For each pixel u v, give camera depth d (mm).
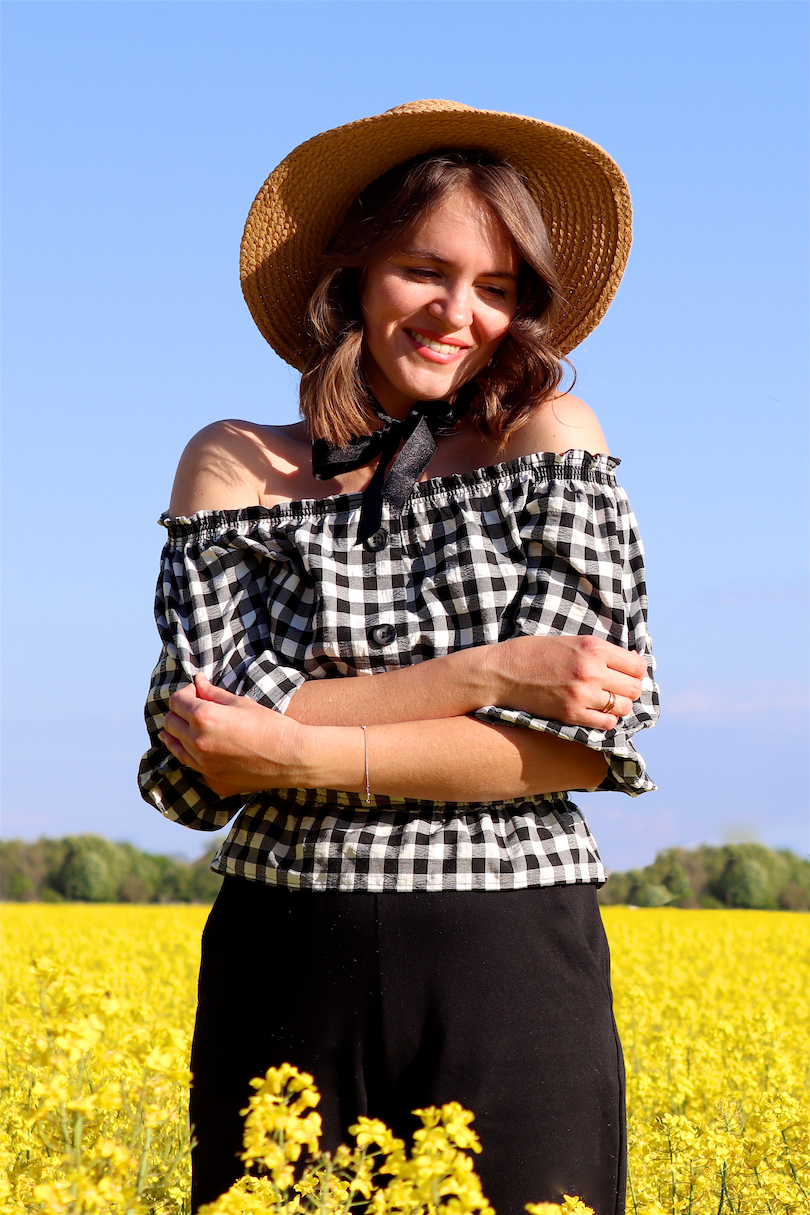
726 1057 5648
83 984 1644
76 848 47531
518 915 1962
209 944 2123
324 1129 1940
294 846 2033
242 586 2186
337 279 2324
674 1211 3309
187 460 2338
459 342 2201
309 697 2041
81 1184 1535
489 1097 1889
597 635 2086
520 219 2176
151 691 2188
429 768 1933
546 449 2217
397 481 2139
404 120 2316
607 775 2021
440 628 2068
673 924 20000
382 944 1928
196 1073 2076
